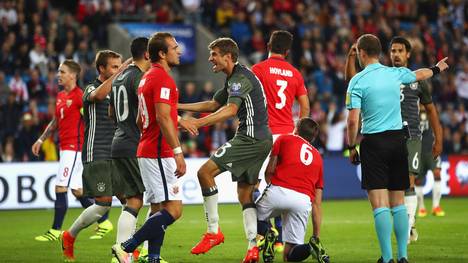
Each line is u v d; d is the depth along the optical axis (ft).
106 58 108.37
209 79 270.46
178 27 271.08
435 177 166.91
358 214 166.81
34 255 108.17
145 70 93.86
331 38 276.82
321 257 94.89
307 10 288.30
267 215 97.19
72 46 238.27
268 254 96.58
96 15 258.78
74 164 128.77
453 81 265.13
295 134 100.01
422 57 273.54
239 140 96.02
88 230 140.46
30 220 161.38
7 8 242.17
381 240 89.56
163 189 88.63
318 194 99.04
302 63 257.34
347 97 91.50
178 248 114.93
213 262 100.99
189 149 218.59
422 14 305.94
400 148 90.74
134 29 265.54
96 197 106.52
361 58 93.25
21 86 223.92
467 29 309.22
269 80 108.47
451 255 105.60
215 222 97.35
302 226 96.84
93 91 106.11
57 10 266.98
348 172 211.00
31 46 240.32
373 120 90.53
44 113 216.13
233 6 285.64
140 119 90.12
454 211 175.22
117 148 93.30
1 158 205.67
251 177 96.63
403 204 92.07
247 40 271.08
